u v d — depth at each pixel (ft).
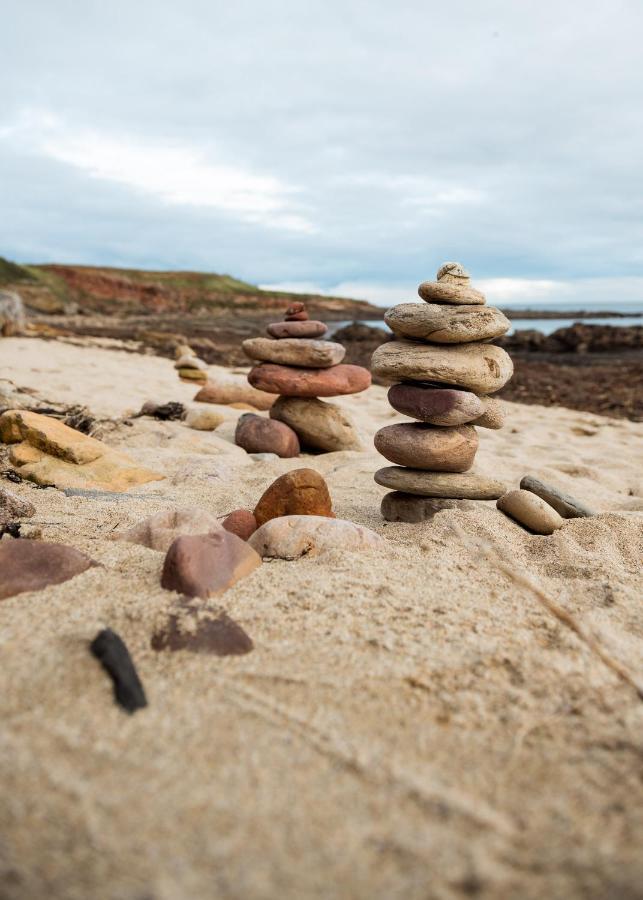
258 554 2.25
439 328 2.98
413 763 1.30
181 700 1.46
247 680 1.55
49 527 2.52
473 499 3.14
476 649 1.71
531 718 1.46
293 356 4.61
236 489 3.46
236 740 1.34
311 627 1.78
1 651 1.57
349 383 4.66
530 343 17.20
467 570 2.25
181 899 0.97
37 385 6.57
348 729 1.39
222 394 6.34
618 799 1.21
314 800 1.19
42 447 3.57
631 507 3.64
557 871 1.04
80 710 1.40
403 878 1.03
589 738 1.39
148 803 1.16
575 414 7.39
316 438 4.72
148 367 9.36
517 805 1.20
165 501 3.10
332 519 2.43
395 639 1.73
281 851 1.07
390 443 3.15
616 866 1.04
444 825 1.14
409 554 2.36
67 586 1.95
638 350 16.06
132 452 4.19
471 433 3.15
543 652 1.73
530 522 2.86
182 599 1.84
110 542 2.33
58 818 1.11
